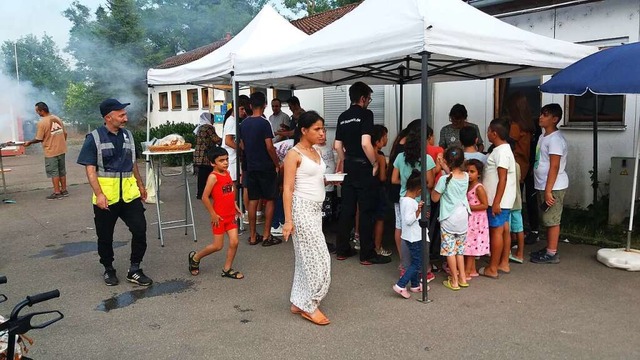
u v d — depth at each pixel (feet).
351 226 17.78
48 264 18.89
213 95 60.44
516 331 12.15
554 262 17.07
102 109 15.49
